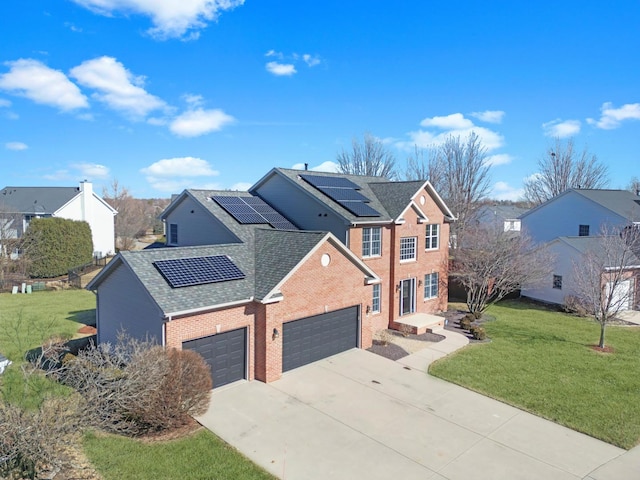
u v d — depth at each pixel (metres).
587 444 12.21
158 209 99.94
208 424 12.78
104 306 17.27
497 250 26.67
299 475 10.46
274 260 17.66
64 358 15.70
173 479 10.09
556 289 29.88
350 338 19.70
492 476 10.64
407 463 11.10
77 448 10.98
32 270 38.25
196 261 16.61
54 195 51.16
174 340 13.95
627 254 22.36
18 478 9.09
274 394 14.99
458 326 24.25
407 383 16.14
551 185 56.75
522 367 17.89
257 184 25.67
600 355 19.55
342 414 13.64
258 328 16.08
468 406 14.36
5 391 13.70
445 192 46.59
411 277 24.70
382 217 22.61
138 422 12.06
